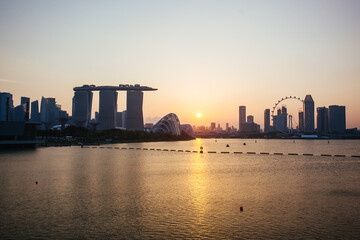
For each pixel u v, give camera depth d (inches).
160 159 4724.4
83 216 1529.3
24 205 1722.4
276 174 2992.1
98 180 2551.7
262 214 1571.1
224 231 1338.6
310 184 2405.3
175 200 1847.9
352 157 5364.2
